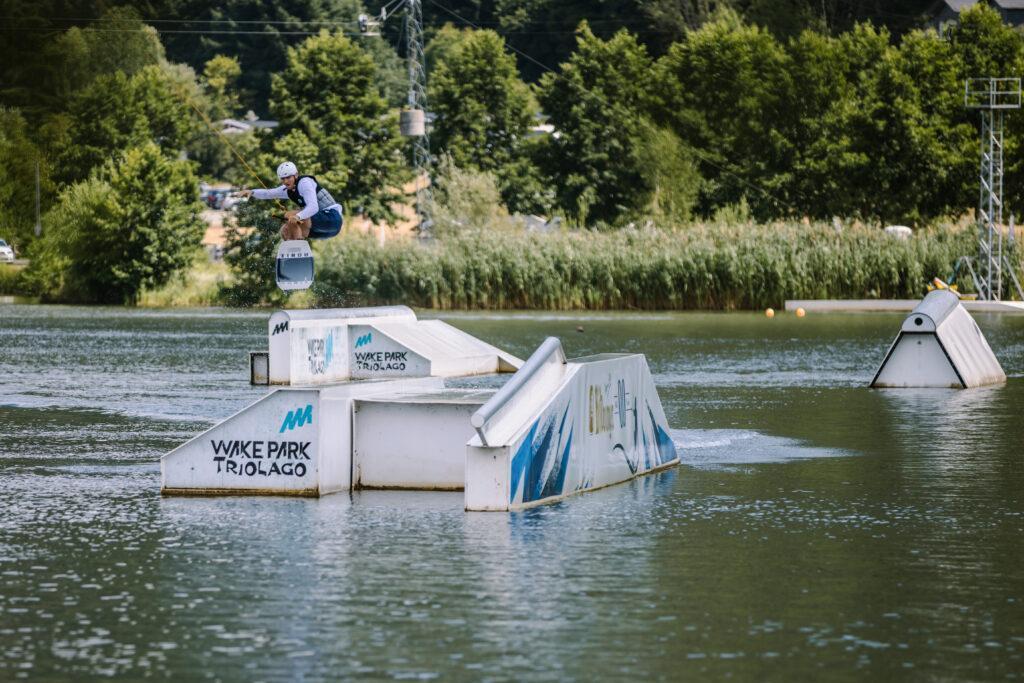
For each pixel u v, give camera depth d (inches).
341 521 1311.5
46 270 7268.7
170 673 835.4
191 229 7273.6
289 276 2031.3
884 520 1314.0
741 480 1569.9
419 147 7618.1
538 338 4084.6
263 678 826.2
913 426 2071.9
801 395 2536.9
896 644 893.8
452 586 1043.9
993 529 1270.9
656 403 1676.9
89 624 943.0
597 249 6097.4
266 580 1065.5
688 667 844.6
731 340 4045.3
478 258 6077.8
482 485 1365.7
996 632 920.9
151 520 1317.7
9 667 847.7
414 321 2960.1
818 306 5989.2
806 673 833.5
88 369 3075.8
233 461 1464.1
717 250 6023.6
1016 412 2257.6
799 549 1179.9
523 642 896.3
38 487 1512.1
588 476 1498.5
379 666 847.7
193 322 5206.7
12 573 1091.9
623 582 1056.2
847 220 6505.9
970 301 5895.7
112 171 7204.7
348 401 1510.8
